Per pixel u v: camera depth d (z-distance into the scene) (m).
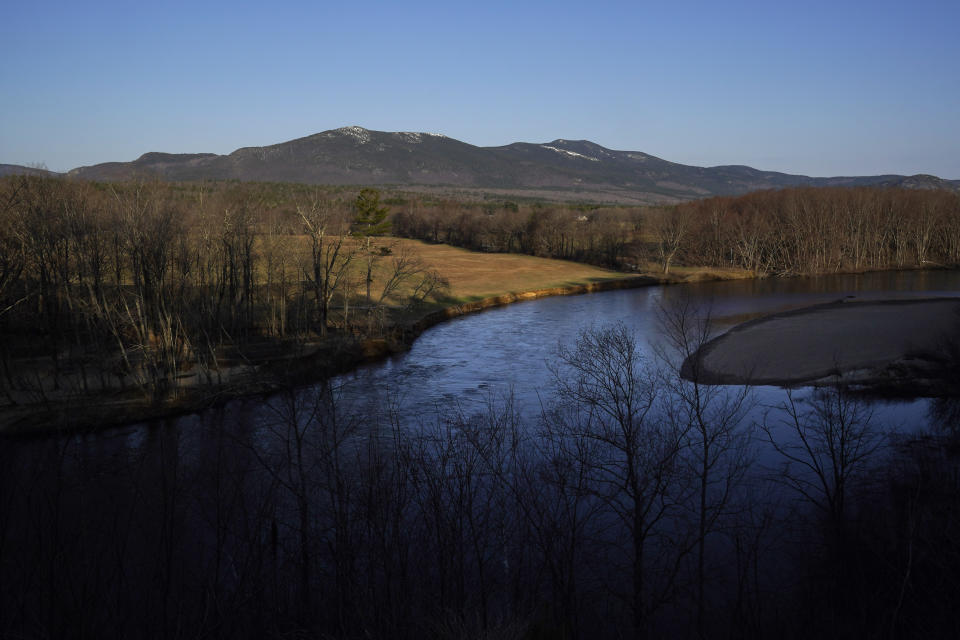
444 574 11.91
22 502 12.20
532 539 13.78
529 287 79.88
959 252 105.56
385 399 32.44
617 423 20.19
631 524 16.81
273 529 12.19
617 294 78.38
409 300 63.44
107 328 37.25
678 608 13.95
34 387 32.97
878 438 23.98
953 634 11.00
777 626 12.70
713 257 105.75
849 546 15.15
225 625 10.22
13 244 37.03
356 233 76.38
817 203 107.38
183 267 41.38
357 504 13.69
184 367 38.44
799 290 79.44
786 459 21.86
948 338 39.66
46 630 8.72
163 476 12.41
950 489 17.11
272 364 38.56
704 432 17.89
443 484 14.98
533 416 27.28
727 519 17.39
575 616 12.12
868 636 11.37
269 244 52.53
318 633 10.77
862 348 40.50
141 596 10.69
